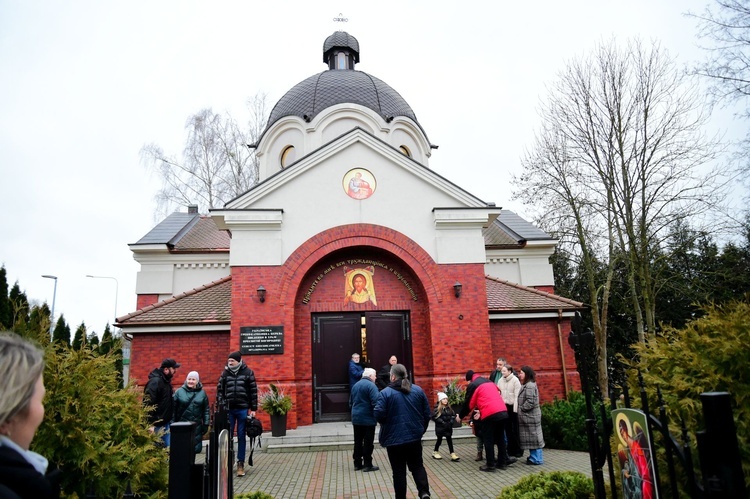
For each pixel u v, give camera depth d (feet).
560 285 86.22
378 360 48.98
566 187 65.87
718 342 14.33
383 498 26.43
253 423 34.17
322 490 28.32
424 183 51.34
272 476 31.63
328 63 85.97
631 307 75.31
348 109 67.92
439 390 46.60
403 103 75.20
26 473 6.09
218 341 49.90
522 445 33.30
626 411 12.57
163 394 29.14
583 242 66.33
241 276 47.16
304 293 49.49
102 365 16.30
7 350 6.66
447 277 49.34
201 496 10.53
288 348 46.03
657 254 65.26
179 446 10.44
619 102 62.18
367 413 32.32
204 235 70.64
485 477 29.91
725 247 67.10
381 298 50.39
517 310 53.52
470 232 50.57
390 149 51.16
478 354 47.85
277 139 70.79
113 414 16.05
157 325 48.98
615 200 63.31
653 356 15.98
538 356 53.72
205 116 95.96
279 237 48.37
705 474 8.84
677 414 13.57
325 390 48.14
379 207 50.21
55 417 14.39
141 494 15.72
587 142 65.00
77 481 14.29
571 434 38.75
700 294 63.62
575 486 19.38
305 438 40.52
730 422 8.80
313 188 49.96
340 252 50.34
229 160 95.81
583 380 15.72
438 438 35.47
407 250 49.60
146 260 64.18
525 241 68.64
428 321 49.34
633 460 12.24
